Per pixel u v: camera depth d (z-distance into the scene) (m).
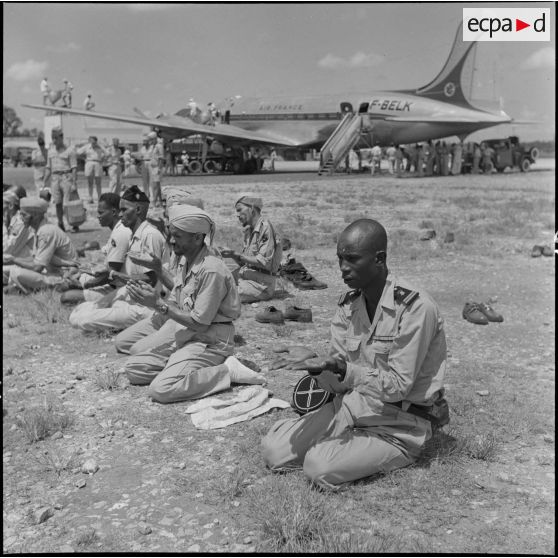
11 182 27.66
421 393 3.68
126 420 4.67
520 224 15.60
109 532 3.29
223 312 5.17
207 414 4.62
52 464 4.02
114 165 18.19
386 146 41.28
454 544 3.14
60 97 32.12
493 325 7.30
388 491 3.62
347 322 3.78
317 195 23.28
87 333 6.78
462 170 39.16
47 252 8.53
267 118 41.88
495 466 3.96
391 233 14.04
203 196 21.98
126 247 6.71
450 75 39.75
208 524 3.34
